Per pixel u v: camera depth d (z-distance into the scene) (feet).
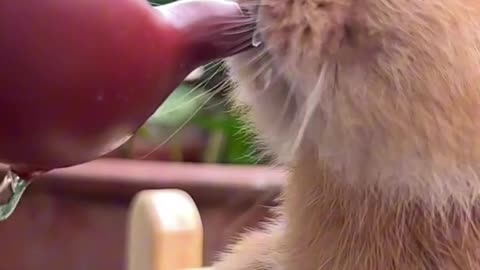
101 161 2.15
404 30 0.75
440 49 0.76
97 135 0.59
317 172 0.87
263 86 0.81
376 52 0.75
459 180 0.80
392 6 0.75
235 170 2.04
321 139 0.80
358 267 0.87
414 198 0.83
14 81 0.56
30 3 0.56
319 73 0.76
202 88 1.11
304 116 0.78
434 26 0.76
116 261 2.09
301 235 0.91
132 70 0.59
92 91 0.57
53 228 2.12
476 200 0.83
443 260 0.85
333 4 0.75
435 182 0.80
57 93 0.57
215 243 1.97
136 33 0.59
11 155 0.58
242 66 0.81
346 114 0.77
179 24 0.64
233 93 0.92
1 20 0.55
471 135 0.77
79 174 2.06
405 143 0.77
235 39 0.71
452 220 0.84
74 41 0.57
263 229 1.11
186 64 0.65
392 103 0.76
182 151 2.42
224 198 1.98
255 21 0.76
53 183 2.08
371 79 0.76
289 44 0.76
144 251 1.14
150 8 0.61
